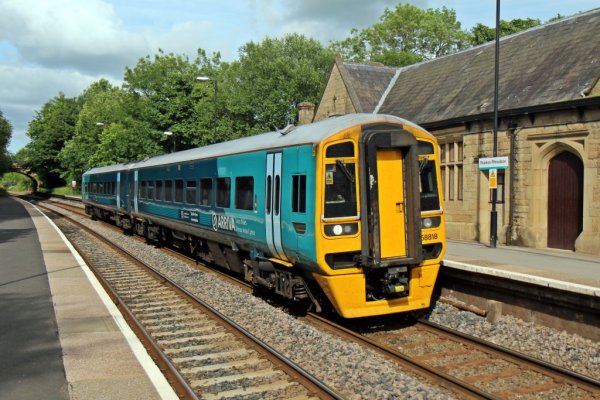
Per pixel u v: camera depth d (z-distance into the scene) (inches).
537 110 593.0
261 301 416.5
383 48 2144.4
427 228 366.9
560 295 336.8
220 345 315.3
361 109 933.2
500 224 652.7
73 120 3368.6
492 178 588.7
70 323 339.3
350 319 395.9
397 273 346.6
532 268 413.7
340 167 345.4
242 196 460.1
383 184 348.8
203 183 566.6
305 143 358.3
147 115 1828.2
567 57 647.8
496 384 266.8
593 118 545.3
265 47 1847.9
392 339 346.9
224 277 549.3
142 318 378.9
